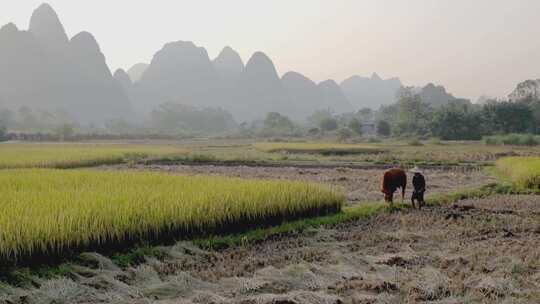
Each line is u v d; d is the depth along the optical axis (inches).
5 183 462.9
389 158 1270.9
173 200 351.3
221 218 354.9
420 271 274.1
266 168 1029.8
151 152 1371.8
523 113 2802.7
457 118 2819.9
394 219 429.4
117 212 307.3
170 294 237.5
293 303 228.4
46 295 226.5
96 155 1104.2
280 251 319.3
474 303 228.2
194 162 1197.7
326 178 798.5
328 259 299.4
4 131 2888.8
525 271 275.9
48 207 305.6
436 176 858.1
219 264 287.0
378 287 249.0
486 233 374.9
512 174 762.2
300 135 3863.2
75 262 275.9
